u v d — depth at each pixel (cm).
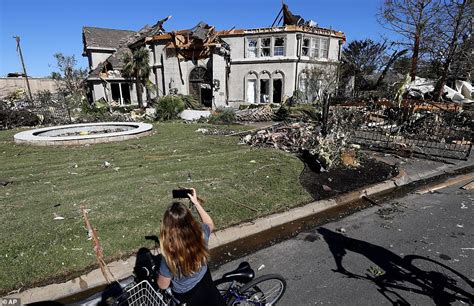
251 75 2716
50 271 378
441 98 2006
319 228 523
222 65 2597
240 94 2772
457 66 1970
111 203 576
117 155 985
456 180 779
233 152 1009
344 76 3023
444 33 1917
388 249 451
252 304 297
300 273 392
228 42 2697
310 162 860
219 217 527
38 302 339
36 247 422
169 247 212
